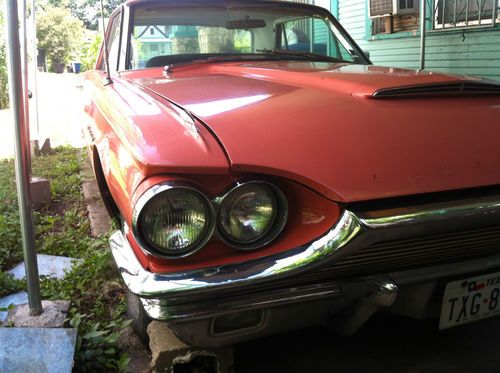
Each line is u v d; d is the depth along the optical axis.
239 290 1.49
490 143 1.80
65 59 26.52
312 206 1.55
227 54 3.11
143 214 1.42
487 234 1.72
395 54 6.40
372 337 2.32
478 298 1.86
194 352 1.80
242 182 1.49
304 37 3.39
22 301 2.42
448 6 5.70
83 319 2.33
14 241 3.12
